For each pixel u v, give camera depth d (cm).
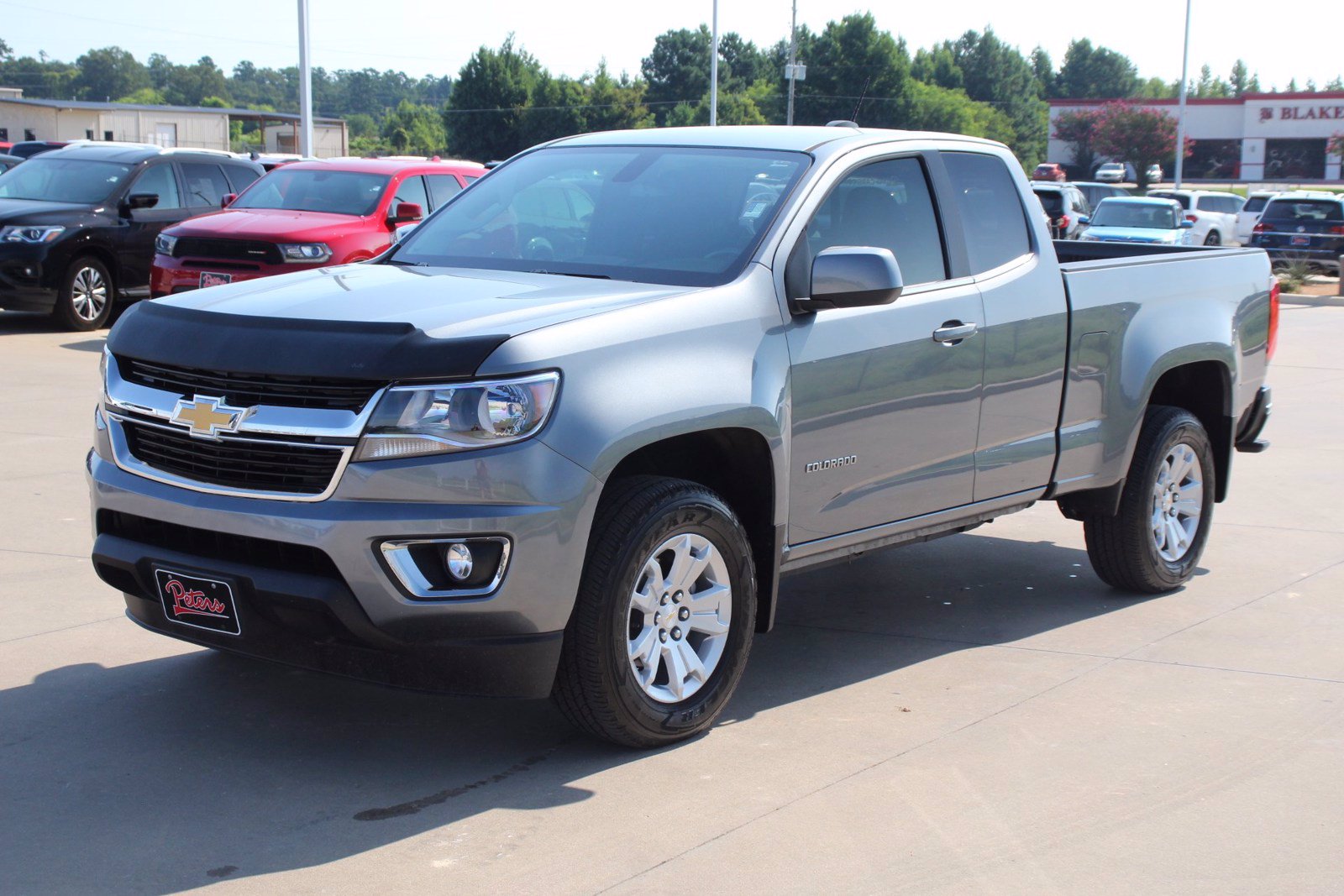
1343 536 755
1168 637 575
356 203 1325
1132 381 598
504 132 9856
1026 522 794
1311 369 1453
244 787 399
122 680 483
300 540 375
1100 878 359
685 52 11669
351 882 344
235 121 7344
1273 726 472
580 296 431
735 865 359
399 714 461
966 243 534
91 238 1430
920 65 13062
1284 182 7250
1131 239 2688
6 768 407
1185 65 5097
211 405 391
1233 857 372
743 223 473
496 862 356
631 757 429
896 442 497
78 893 335
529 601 385
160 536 412
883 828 384
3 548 641
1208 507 654
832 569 682
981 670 526
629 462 443
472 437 375
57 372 1158
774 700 488
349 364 377
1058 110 7531
